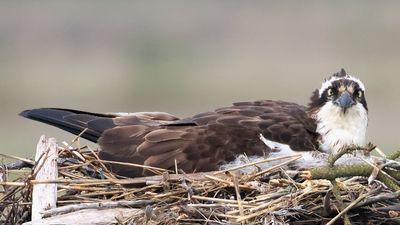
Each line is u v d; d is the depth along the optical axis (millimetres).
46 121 16000
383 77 34656
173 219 12844
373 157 13586
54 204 13375
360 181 13266
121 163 14688
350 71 35562
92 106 33438
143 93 34469
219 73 36281
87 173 14641
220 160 14844
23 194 13875
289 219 12922
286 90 33844
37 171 13867
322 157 14500
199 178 13531
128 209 13203
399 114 30438
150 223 12844
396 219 12906
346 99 15875
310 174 12648
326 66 37281
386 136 27109
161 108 33250
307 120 15805
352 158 13500
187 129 15211
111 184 13867
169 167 14875
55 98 33812
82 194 13844
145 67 37875
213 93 33938
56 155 14219
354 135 15961
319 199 12984
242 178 13406
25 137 27438
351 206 12547
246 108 15906
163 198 13328
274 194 13055
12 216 13836
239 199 12938
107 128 15625
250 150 14938
